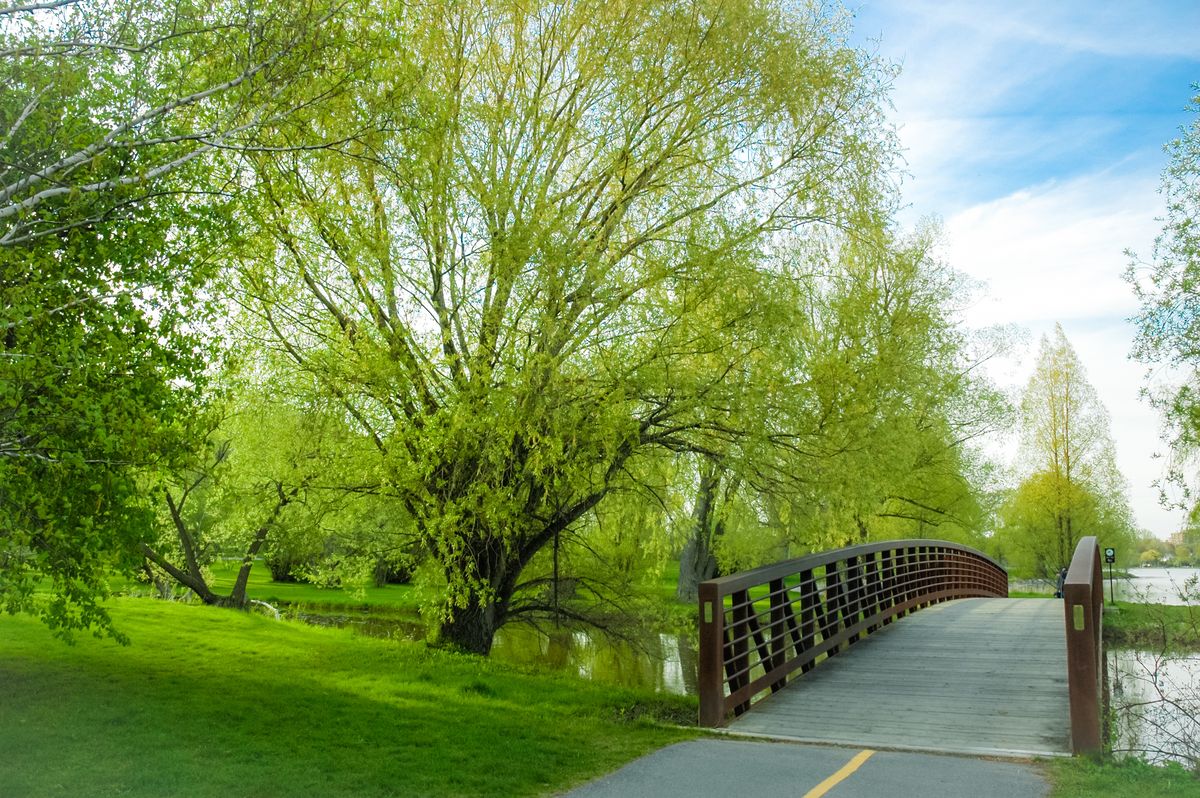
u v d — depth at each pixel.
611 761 6.90
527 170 12.28
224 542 20.67
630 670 17.94
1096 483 44.59
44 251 7.11
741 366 11.60
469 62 13.12
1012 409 30.53
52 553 7.12
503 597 14.59
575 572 16.70
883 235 13.47
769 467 12.42
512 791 5.94
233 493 15.45
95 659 10.11
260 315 12.05
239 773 5.95
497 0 12.88
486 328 11.27
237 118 8.21
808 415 11.90
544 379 10.87
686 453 13.37
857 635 13.80
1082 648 7.40
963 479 30.09
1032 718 8.59
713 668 8.66
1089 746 7.22
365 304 11.55
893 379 13.48
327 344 12.09
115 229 7.37
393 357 11.50
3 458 6.36
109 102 7.61
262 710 8.03
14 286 6.69
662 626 16.45
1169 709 9.57
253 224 10.70
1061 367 45.66
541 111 13.05
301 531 16.28
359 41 8.10
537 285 10.97
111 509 7.46
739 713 9.13
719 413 11.91
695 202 12.23
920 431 23.53
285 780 5.84
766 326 11.17
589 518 15.92
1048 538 44.44
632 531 16.55
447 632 14.19
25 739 6.43
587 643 21.20
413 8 11.66
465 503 11.06
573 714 9.21
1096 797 5.86
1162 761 7.38
